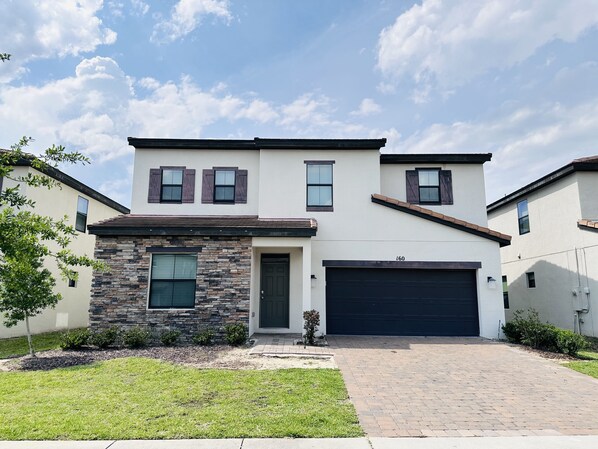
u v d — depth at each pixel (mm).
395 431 4961
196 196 14172
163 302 11406
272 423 5016
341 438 4684
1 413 5305
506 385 7125
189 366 8047
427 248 12961
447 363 8758
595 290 13070
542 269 15922
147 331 10648
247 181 14289
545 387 7027
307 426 4961
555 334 10195
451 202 14727
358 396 6340
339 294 12906
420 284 12953
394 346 10672
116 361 8398
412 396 6398
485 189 14789
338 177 13633
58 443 4434
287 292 12859
